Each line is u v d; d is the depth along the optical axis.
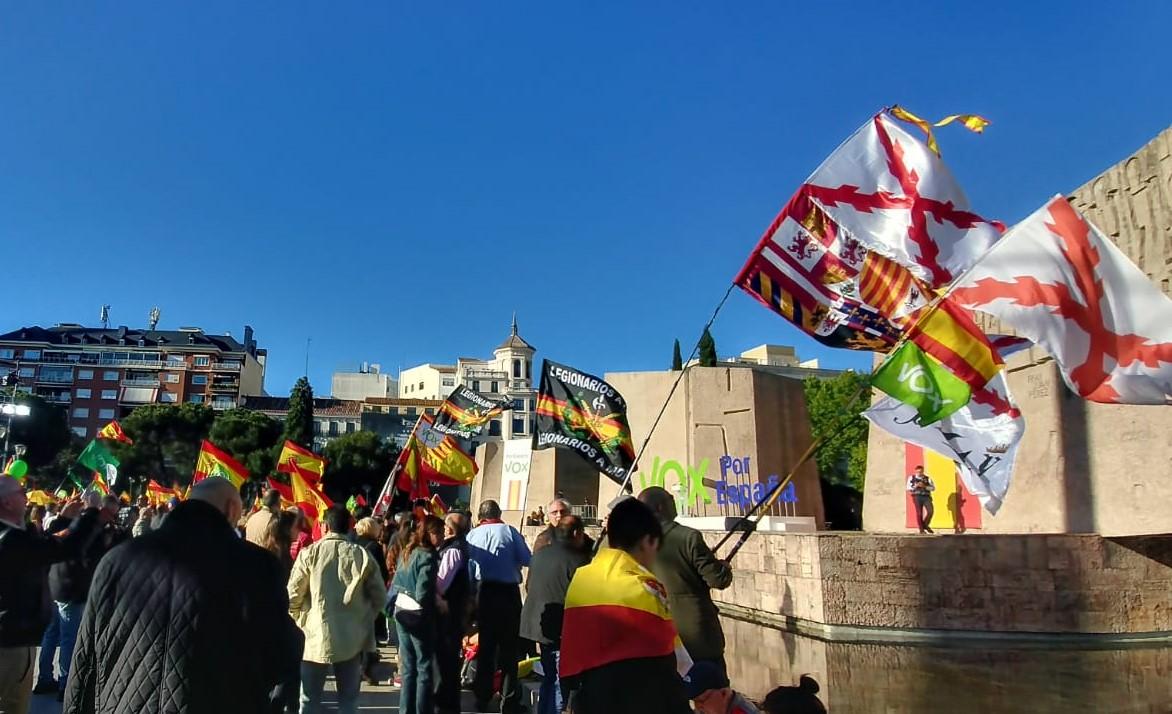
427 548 7.23
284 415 104.88
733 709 3.98
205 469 16.53
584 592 3.37
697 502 29.47
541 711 7.07
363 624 6.30
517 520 32.28
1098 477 16.91
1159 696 10.85
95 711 3.68
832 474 49.12
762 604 18.17
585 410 9.80
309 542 9.88
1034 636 14.84
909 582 15.52
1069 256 5.89
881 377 6.18
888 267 7.17
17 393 71.75
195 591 3.70
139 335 112.50
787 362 119.88
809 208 7.15
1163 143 15.77
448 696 7.46
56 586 8.17
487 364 120.12
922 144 7.20
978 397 6.57
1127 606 15.00
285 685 6.47
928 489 20.30
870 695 10.98
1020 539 15.27
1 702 5.38
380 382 124.88
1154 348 5.60
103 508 9.06
